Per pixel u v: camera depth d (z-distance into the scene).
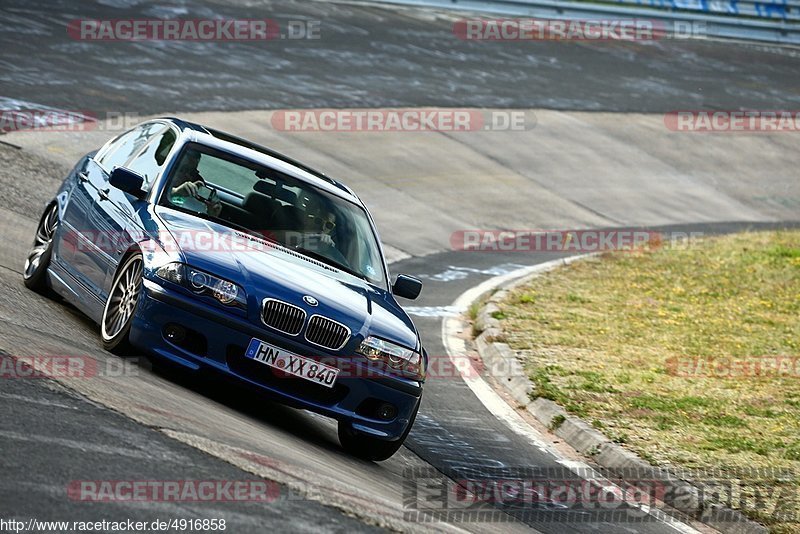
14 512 13.77
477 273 57.38
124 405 19.94
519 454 29.42
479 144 85.00
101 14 84.12
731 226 85.00
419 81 93.00
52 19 79.12
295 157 67.50
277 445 21.38
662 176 93.50
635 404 34.72
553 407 33.69
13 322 24.36
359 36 100.94
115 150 30.98
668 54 130.12
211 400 23.86
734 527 25.36
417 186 72.38
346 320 23.94
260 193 27.30
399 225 63.84
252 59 84.50
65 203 30.41
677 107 110.50
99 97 64.06
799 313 54.28
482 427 31.66
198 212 26.08
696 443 31.08
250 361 23.22
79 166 31.81
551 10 128.50
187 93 71.19
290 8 103.50
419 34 108.31
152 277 23.16
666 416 33.59
